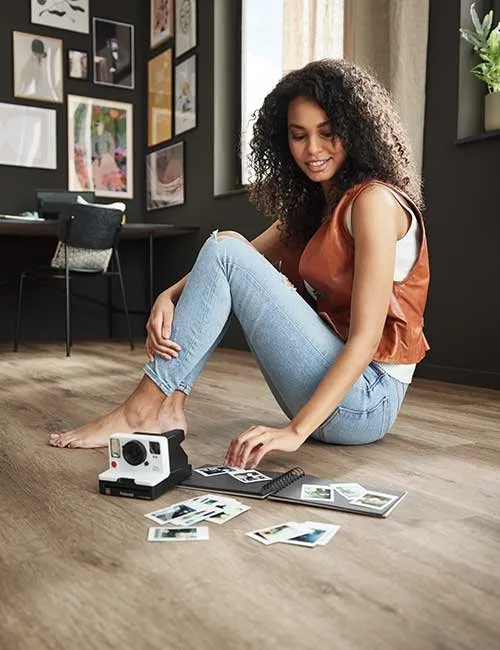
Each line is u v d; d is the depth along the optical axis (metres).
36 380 3.07
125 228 4.75
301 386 1.54
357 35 3.35
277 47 4.55
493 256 2.92
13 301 5.43
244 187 4.79
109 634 0.78
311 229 1.74
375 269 1.42
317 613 0.83
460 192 3.06
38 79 5.45
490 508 1.24
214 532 1.11
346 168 1.54
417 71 3.16
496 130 2.91
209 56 4.94
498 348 2.90
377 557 1.01
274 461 1.56
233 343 4.79
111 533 1.11
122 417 1.67
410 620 0.82
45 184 5.51
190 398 2.50
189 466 1.41
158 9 5.55
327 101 1.46
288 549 1.04
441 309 3.16
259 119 1.66
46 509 1.24
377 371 1.63
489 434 1.88
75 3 5.56
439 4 3.12
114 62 5.73
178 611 0.84
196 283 1.54
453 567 0.97
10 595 0.89
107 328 5.78
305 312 1.55
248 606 0.85
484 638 0.78
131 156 5.85
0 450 1.69
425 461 1.57
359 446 1.71
